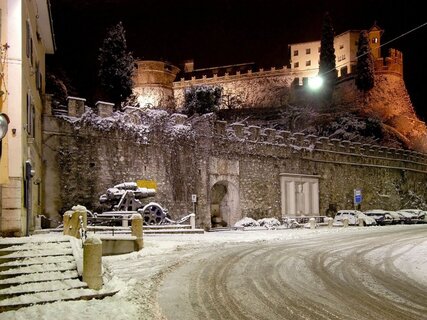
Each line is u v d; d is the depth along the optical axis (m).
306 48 86.38
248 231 32.81
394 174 52.19
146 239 23.45
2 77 17.52
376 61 76.12
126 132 30.94
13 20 17.94
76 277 12.24
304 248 20.62
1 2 17.89
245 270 14.79
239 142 37.53
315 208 42.78
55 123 28.34
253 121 64.38
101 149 29.84
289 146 41.34
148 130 31.97
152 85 72.44
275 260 16.84
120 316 9.57
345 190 46.12
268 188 39.22
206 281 13.11
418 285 13.30
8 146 17.38
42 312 9.96
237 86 77.25
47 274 12.20
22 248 13.46
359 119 65.94
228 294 11.57
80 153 29.05
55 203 27.78
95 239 12.05
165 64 74.38
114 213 26.77
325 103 72.69
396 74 76.44
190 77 80.38
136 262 16.31
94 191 29.23
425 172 57.50
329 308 10.32
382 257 18.38
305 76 78.56
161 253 18.58
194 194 33.50
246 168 37.84
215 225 36.81
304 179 42.12
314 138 44.03
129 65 43.88
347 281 13.48
